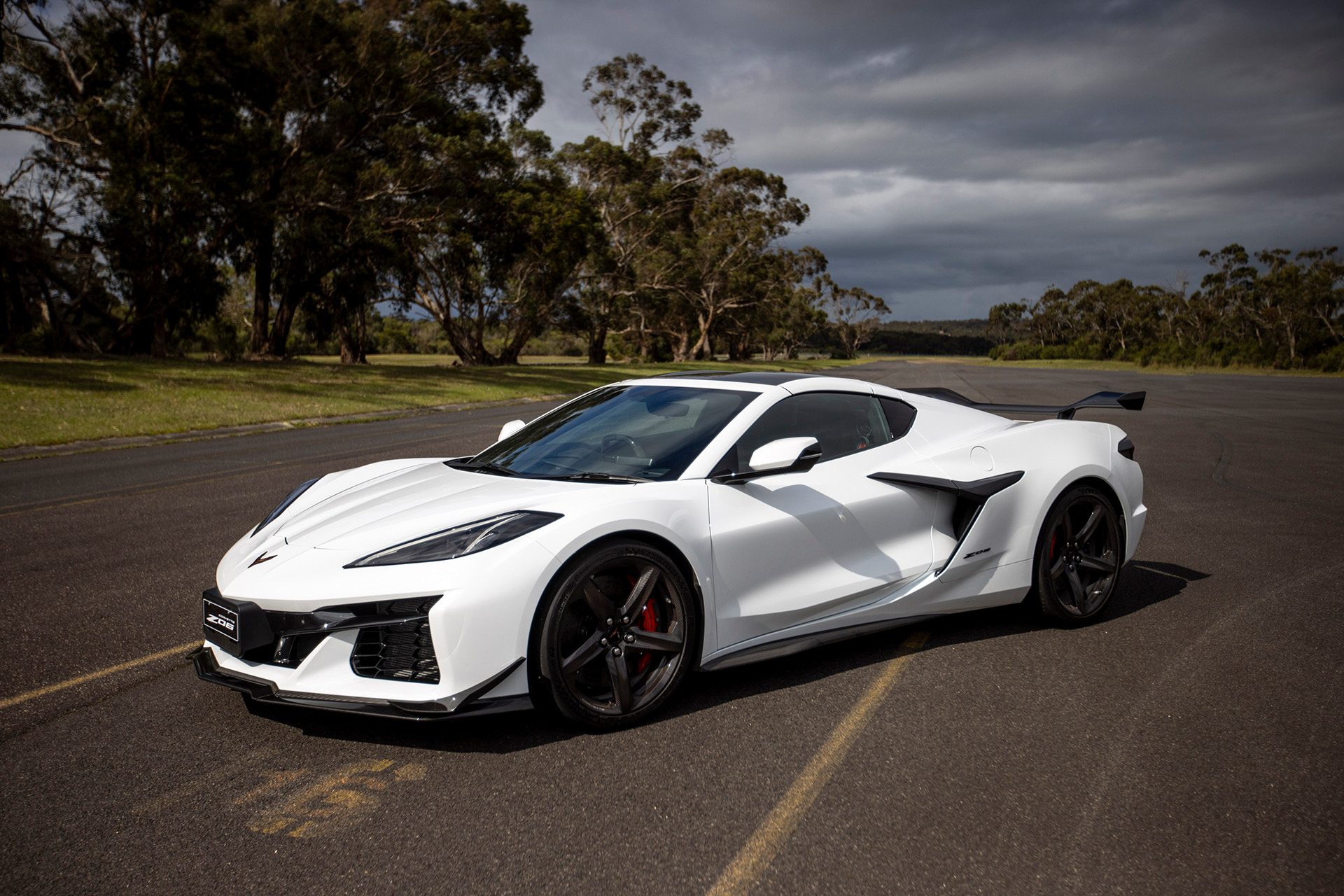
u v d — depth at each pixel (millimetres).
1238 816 2562
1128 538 4582
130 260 31547
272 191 34562
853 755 2967
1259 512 7543
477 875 2258
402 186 35625
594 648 3117
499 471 3859
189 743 3051
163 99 31453
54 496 8453
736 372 4598
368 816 2562
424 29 40250
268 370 30062
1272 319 79562
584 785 2750
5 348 31406
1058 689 3562
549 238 39438
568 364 63594
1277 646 4074
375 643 3023
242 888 2197
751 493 3617
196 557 5859
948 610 4148
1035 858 2342
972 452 4301
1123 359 109000
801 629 3752
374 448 12516
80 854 2355
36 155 31703
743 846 2400
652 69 59938
